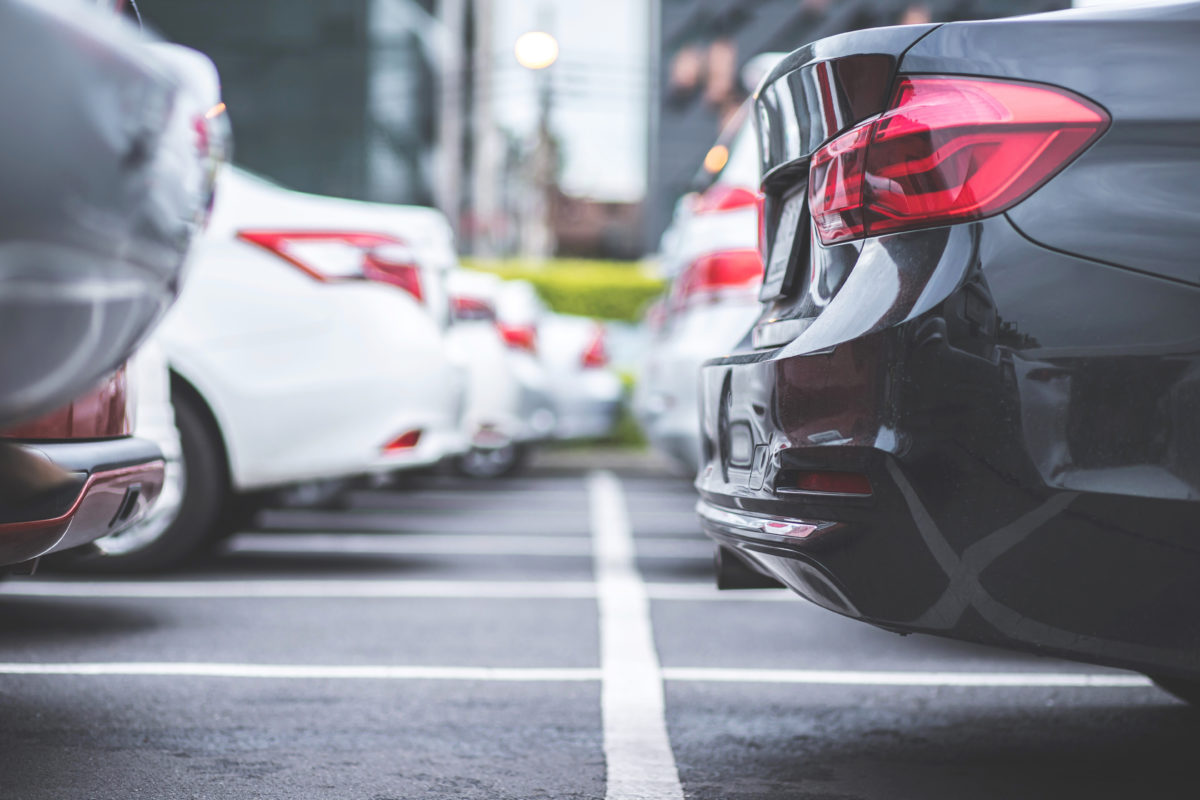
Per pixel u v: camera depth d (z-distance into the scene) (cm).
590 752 300
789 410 239
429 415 522
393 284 523
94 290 168
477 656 396
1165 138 217
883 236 232
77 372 173
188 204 191
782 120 267
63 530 263
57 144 156
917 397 220
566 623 451
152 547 512
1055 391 213
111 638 409
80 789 264
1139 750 306
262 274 504
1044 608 215
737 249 527
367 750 298
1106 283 213
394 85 3375
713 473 288
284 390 501
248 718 322
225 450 505
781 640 429
